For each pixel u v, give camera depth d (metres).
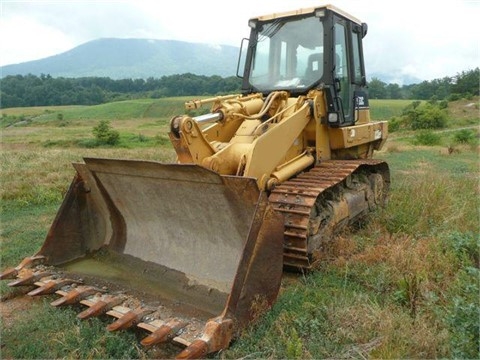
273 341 3.69
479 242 5.18
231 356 3.54
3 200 9.58
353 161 6.36
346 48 6.71
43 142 33.28
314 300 4.39
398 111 61.72
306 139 6.08
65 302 4.15
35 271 4.83
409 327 3.73
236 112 5.64
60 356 3.70
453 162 15.52
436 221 6.55
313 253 5.10
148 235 5.12
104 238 5.44
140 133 40.50
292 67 6.32
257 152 4.97
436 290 4.34
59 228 5.17
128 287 4.57
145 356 3.60
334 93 6.06
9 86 135.62
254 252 3.82
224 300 4.16
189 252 4.72
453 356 3.31
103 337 3.79
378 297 4.42
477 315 3.48
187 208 4.58
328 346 3.61
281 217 4.01
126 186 4.93
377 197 7.04
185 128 4.73
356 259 5.14
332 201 5.63
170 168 4.16
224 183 4.00
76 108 107.81
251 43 6.68
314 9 6.12
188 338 3.48
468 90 70.25
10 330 4.10
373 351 3.46
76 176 5.30
